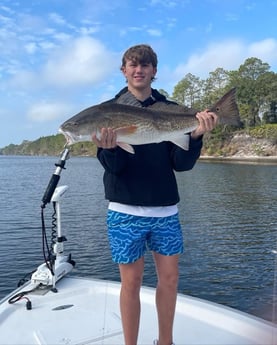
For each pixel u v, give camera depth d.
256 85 72.62
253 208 21.14
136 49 2.60
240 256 11.40
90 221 17.27
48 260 3.69
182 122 2.56
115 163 2.45
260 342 2.72
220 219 17.89
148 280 8.94
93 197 25.98
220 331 2.91
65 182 38.12
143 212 2.50
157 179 2.53
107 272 10.01
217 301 8.03
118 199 2.52
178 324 3.02
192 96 73.50
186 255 11.55
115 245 2.56
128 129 2.46
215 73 72.81
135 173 2.51
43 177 47.12
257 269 10.10
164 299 2.60
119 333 2.91
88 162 89.19
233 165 58.97
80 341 2.80
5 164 88.50
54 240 4.12
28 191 30.61
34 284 3.70
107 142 2.41
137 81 2.62
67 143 2.76
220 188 31.09
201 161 69.06
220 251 12.03
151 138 2.52
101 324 3.05
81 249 12.27
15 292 3.61
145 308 3.29
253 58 72.94
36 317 3.19
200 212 19.91
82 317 3.17
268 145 72.62
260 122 76.06
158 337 2.73
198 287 8.87
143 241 2.56
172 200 2.58
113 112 2.46
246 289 8.63
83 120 2.45
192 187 32.00
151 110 2.54
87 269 10.27
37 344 2.81
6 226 15.74
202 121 2.51
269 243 13.08
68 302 3.46
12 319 3.17
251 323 2.93
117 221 2.54
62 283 3.82
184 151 2.56
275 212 19.77
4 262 10.55
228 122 2.57
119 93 2.81
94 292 3.67
